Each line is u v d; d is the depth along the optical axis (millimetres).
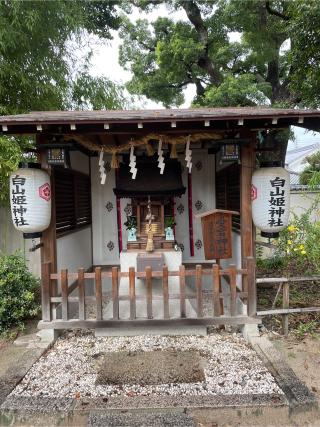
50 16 6688
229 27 12758
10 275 4688
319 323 4738
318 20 6172
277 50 12141
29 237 4297
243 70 13961
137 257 5012
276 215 4207
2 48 5789
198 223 6895
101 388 3305
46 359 3920
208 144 5996
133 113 4312
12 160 5500
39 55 6777
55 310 4500
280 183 4164
